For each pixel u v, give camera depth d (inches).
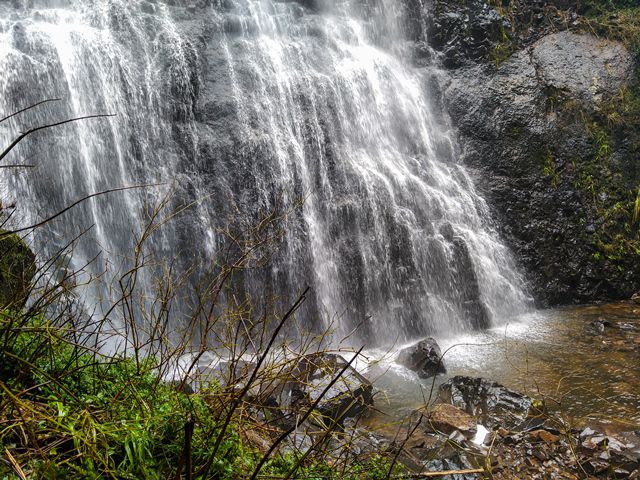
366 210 402.3
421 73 498.3
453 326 396.5
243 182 382.0
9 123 326.3
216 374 237.5
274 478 126.1
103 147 353.1
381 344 378.6
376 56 486.3
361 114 447.2
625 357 319.3
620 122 478.6
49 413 110.7
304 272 378.0
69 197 335.3
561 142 471.5
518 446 227.3
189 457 90.4
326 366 155.4
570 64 498.0
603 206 459.2
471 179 463.8
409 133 468.1
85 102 354.3
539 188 460.8
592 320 392.8
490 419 248.5
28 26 355.9
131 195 354.0
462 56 503.5
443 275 408.5
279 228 374.9
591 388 281.1
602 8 546.9
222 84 410.6
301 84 428.5
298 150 404.2
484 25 506.9
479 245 426.3
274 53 440.1
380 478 155.9
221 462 116.8
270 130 402.3
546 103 482.3
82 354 140.9
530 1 536.1
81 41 361.4
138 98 371.6
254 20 451.8
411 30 510.9
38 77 340.5
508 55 506.6
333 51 468.4
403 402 272.5
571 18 529.3
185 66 391.9
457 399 266.4
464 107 484.4
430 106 490.0
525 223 454.0
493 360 327.3
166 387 139.6
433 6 510.0
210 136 387.2
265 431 150.2
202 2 439.5
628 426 242.2
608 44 510.3
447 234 418.0
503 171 466.6
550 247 448.8
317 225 393.7
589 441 225.6
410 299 394.6
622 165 472.4
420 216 420.2
